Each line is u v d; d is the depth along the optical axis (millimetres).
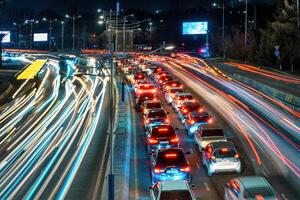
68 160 31875
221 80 70250
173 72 84000
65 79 86250
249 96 55219
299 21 79188
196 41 168000
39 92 71438
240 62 98250
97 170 28906
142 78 68938
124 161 30234
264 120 41938
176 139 30266
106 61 105875
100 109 53875
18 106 59062
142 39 167125
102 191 24297
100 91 69375
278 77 69625
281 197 22625
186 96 48094
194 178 26109
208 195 23109
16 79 86312
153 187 20141
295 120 41594
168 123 37062
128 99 59438
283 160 29391
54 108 56250
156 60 110938
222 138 31109
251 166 28156
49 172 29062
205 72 81875
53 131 42688
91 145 36094
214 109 48219
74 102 60375
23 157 33438
